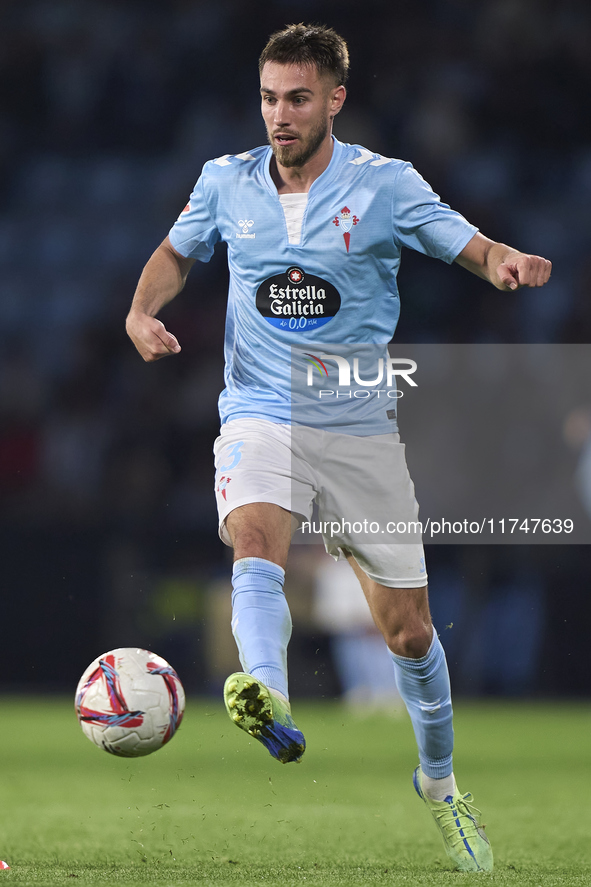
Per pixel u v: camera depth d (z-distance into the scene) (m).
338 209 15.68
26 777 27.70
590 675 53.56
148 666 14.01
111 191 80.31
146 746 13.86
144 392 65.56
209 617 54.25
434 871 15.20
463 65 80.25
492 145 79.56
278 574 14.84
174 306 67.50
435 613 54.62
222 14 83.00
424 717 16.30
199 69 82.94
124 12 84.25
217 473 15.87
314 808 22.59
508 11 80.75
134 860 15.60
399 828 19.88
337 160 15.91
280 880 13.67
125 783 26.67
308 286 15.80
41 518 54.97
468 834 15.83
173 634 54.41
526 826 20.06
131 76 83.00
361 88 79.19
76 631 54.28
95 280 76.75
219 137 80.44
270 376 16.19
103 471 63.19
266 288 15.97
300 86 15.21
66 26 84.12
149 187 80.00
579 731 39.22
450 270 68.62
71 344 73.44
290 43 15.30
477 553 54.78
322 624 51.31
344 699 52.72
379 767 30.39
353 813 21.86
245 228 15.95
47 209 80.38
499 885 13.53
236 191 16.11
